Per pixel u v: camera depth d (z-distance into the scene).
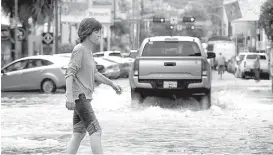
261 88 63.22
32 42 96.69
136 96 37.06
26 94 53.81
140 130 26.36
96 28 15.34
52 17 96.94
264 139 23.48
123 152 20.22
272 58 59.50
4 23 93.19
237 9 124.31
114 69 83.88
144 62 36.38
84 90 15.22
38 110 36.66
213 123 29.00
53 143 22.16
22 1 93.06
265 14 86.44
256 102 42.47
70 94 14.92
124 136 24.42
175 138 23.81
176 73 36.09
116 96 47.44
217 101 43.03
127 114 33.34
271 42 87.25
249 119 30.77
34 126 27.83
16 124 28.69
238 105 39.44
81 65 15.22
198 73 36.03
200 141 22.94
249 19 123.94
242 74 94.06
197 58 36.16
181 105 39.19
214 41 156.25
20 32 86.19
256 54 94.75
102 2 151.88
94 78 15.90
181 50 38.75
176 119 30.80
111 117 31.80
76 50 15.16
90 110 15.16
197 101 41.72
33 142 22.42
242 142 22.66
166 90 36.19
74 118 15.51
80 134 15.47
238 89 60.66
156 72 36.28
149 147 21.44
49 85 56.09
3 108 38.19
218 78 95.62
